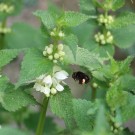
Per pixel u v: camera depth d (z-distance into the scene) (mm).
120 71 582
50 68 587
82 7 766
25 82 604
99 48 774
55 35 592
